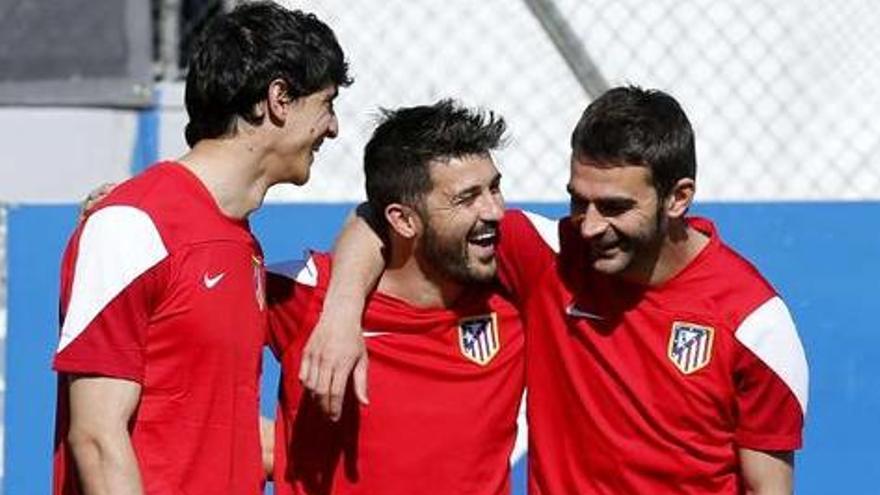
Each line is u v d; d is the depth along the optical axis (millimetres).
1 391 20359
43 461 20281
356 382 12602
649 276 13102
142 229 12023
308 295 13492
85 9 23828
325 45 12648
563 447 13445
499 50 24562
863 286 19844
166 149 23859
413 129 12984
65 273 12367
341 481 13445
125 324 11961
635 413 13164
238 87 12391
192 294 12117
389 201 13102
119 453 11898
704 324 13047
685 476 13219
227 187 12492
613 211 12648
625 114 12594
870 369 19781
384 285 13406
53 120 23891
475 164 12883
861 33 24484
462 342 13469
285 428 13641
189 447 12258
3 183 23938
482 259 13023
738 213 20000
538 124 24328
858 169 24266
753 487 13312
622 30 24453
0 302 20656
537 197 24078
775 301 13148
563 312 13344
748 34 24469
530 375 13586
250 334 12523
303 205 20141
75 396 12023
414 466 13383
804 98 24406
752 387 13102
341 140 24203
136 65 23859
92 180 23938
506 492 13719
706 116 24422
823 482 19703
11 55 23875
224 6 24906
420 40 24641
